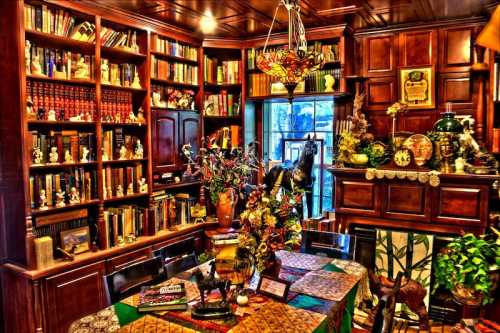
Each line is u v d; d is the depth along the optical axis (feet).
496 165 11.26
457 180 10.87
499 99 11.72
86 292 10.64
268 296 6.96
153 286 7.32
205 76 15.34
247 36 15.08
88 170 11.30
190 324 5.97
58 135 10.43
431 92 13.07
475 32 12.46
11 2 9.26
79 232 10.89
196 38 14.70
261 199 6.99
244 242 6.89
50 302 9.82
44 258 9.77
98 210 11.35
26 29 9.43
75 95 10.78
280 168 14.17
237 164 13.23
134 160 12.48
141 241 12.35
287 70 7.42
